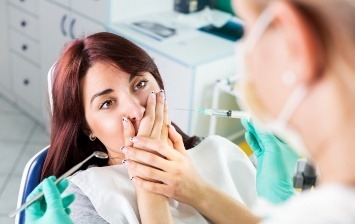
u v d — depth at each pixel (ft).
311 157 1.65
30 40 10.78
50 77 4.23
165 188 3.71
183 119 8.18
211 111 4.46
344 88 1.41
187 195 3.77
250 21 1.58
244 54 1.65
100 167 4.04
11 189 9.04
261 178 4.19
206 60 7.89
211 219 3.89
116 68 3.92
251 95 1.71
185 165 3.84
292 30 1.42
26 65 11.16
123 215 3.68
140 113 3.90
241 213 3.89
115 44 3.97
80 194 3.78
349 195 1.45
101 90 3.88
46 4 10.04
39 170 4.33
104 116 3.97
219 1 9.75
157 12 9.68
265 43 1.55
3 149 10.18
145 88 4.04
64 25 9.82
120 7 9.01
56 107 4.14
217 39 8.82
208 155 4.40
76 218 3.64
